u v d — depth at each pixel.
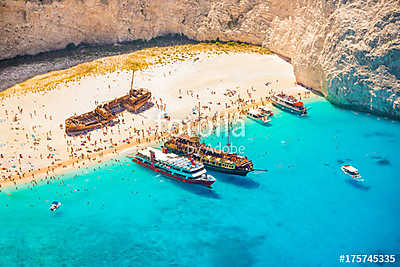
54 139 108.00
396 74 116.00
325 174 96.38
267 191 91.44
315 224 81.75
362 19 122.62
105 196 90.31
